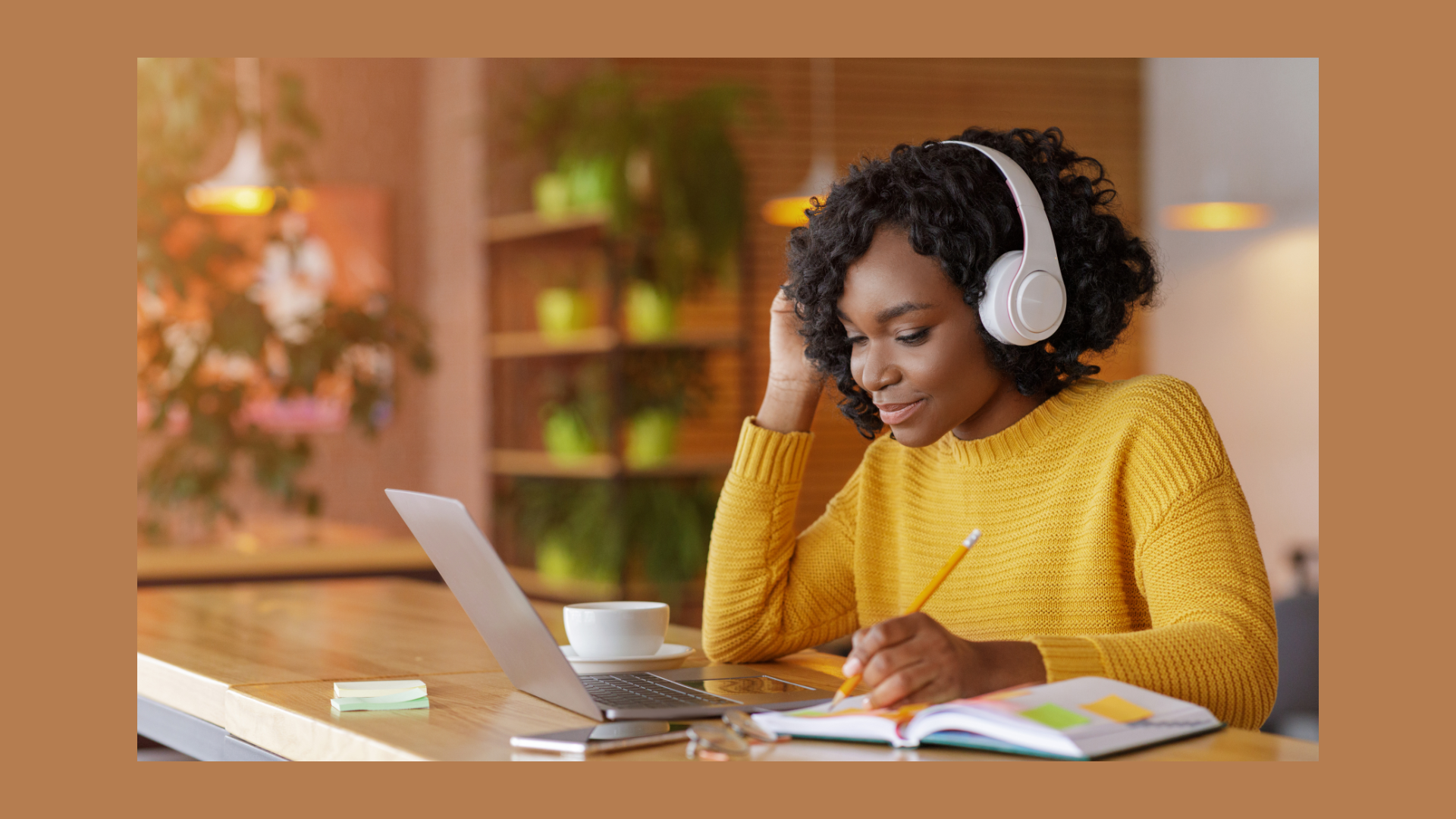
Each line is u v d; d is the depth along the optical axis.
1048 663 1.12
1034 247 1.32
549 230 4.77
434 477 5.52
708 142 4.48
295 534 4.54
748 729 1.12
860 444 5.07
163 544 4.34
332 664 1.57
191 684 1.51
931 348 1.34
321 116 5.44
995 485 1.46
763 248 5.00
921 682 1.09
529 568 4.97
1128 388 1.41
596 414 4.65
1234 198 5.20
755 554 1.60
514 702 1.31
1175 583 1.27
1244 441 5.23
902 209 1.32
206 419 4.29
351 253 5.48
